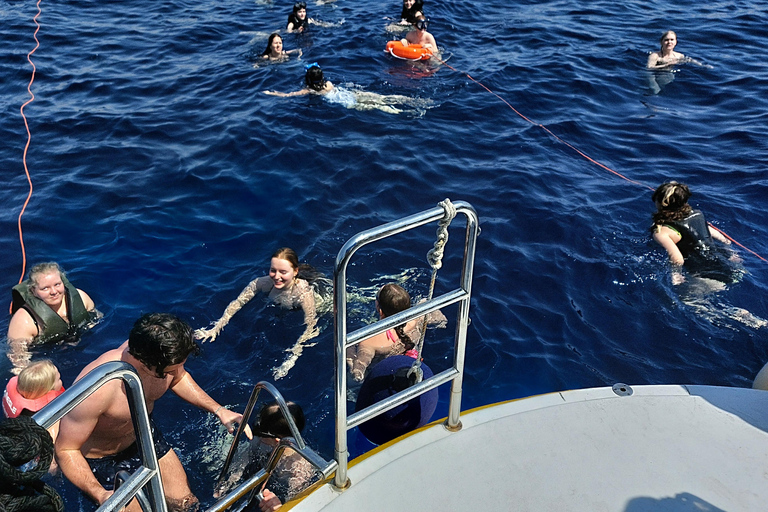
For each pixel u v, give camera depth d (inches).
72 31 464.8
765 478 97.0
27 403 151.8
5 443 57.1
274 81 382.9
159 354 118.4
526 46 450.9
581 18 512.4
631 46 447.5
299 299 198.1
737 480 96.4
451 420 104.2
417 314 87.9
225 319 195.3
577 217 252.2
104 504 67.7
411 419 116.4
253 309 200.1
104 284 211.9
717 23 497.4
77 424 121.9
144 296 207.6
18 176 276.2
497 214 254.5
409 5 481.1
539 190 272.1
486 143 314.8
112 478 132.4
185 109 345.4
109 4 535.8
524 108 355.6
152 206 256.8
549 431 104.5
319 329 192.1
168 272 219.1
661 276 218.4
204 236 239.0
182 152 299.3
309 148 302.4
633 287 213.9
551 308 204.2
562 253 230.8
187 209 255.4
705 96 376.5
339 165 288.2
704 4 549.3
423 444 101.3
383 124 329.7
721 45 454.0
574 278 218.2
